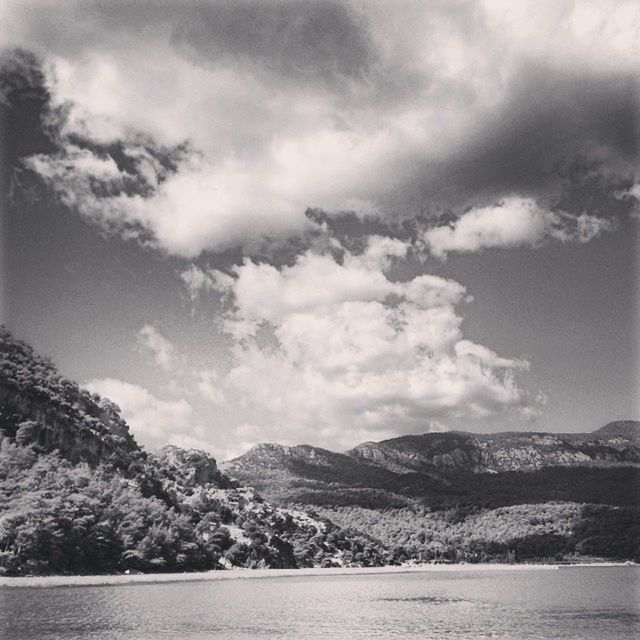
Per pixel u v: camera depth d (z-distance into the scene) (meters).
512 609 118.88
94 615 98.12
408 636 87.25
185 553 197.00
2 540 140.50
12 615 96.25
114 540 166.75
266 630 91.00
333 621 100.69
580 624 98.62
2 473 165.50
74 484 170.62
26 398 199.25
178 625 93.31
